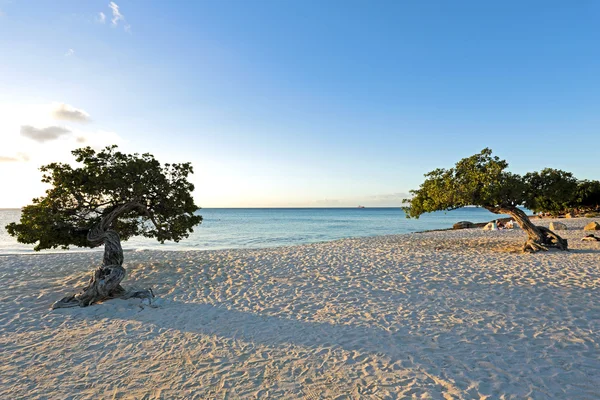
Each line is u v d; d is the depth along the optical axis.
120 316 8.08
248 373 5.27
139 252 18.48
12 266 14.38
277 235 38.06
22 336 6.93
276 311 8.20
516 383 4.77
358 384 4.88
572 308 7.63
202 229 48.56
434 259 14.44
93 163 10.15
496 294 8.95
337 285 10.48
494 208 15.92
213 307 8.63
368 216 109.94
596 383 4.70
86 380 5.13
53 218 9.30
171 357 5.88
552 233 15.76
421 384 4.82
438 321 7.20
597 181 31.19
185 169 11.94
